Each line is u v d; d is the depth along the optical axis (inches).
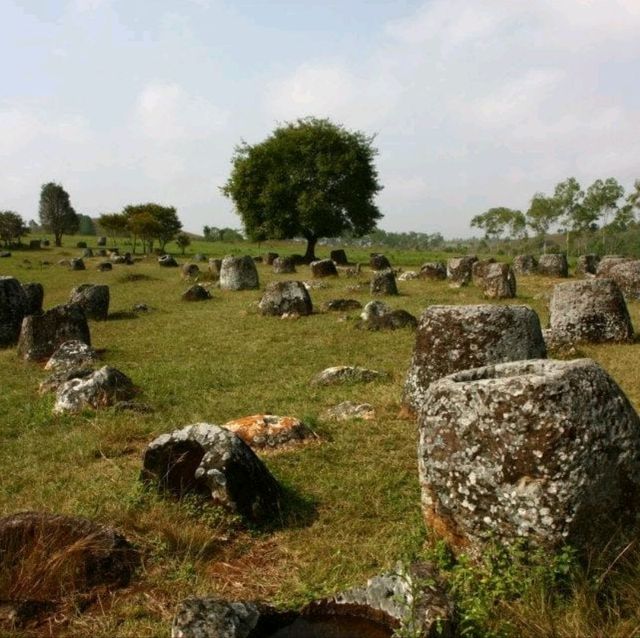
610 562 178.5
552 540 176.2
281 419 341.4
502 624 162.6
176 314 897.5
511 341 362.0
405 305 915.4
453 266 1254.3
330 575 204.1
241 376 503.2
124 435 351.6
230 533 235.1
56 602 189.9
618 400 186.4
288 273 1579.7
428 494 206.8
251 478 250.2
